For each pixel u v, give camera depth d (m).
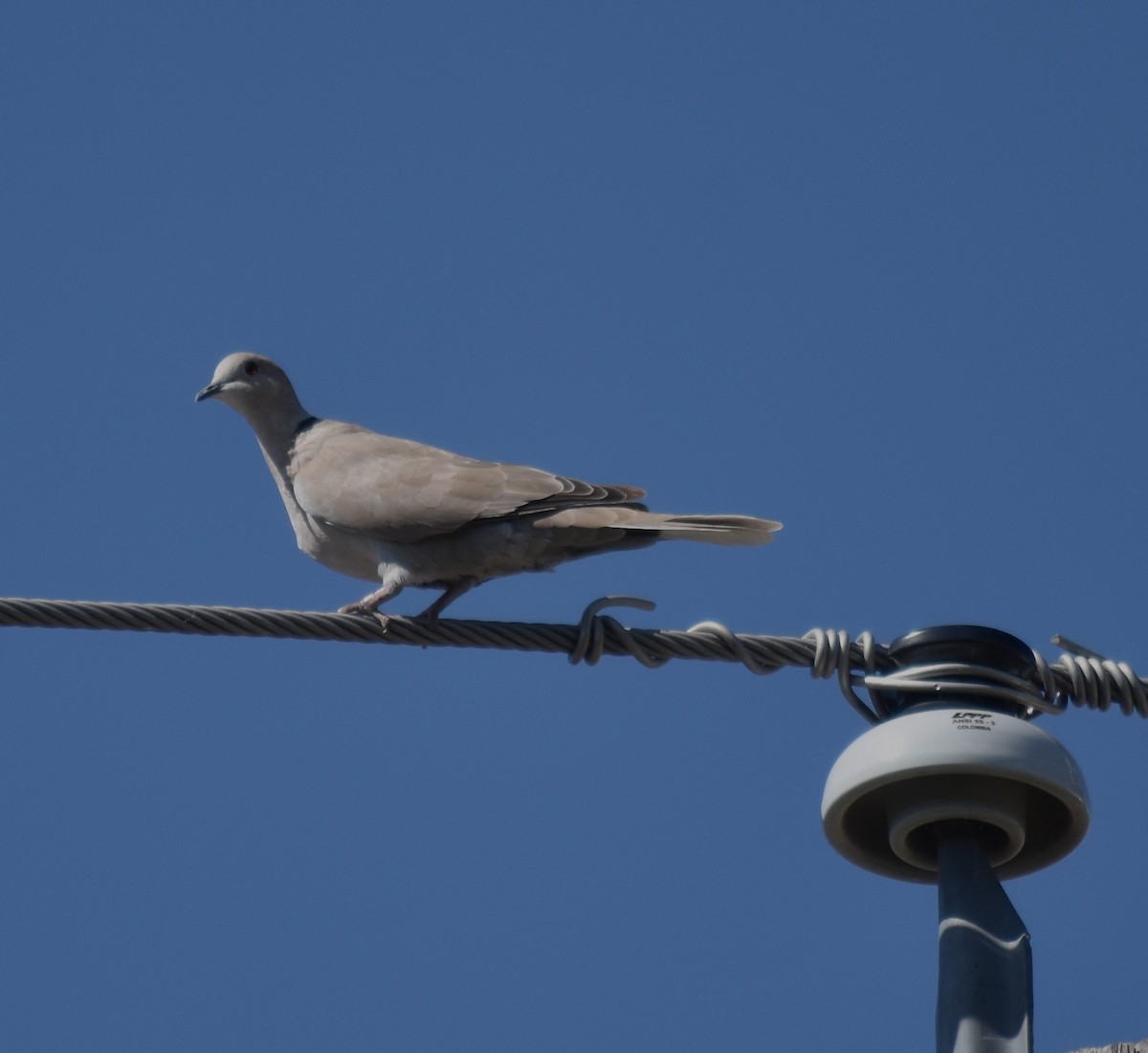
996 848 11.05
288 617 11.75
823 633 11.86
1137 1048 11.24
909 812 10.80
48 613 11.41
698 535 13.09
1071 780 10.68
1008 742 10.63
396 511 14.14
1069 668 11.98
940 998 9.89
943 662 11.46
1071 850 11.05
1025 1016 9.68
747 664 11.91
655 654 11.92
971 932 10.12
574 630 11.97
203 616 11.62
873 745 10.77
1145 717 12.02
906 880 11.38
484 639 11.91
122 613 11.52
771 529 13.00
